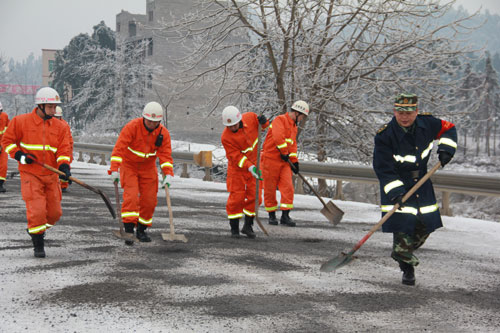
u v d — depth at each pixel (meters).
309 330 4.40
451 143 5.53
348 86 18.94
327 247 7.77
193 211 11.01
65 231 8.47
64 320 4.52
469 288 5.81
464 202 25.53
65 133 6.93
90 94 53.78
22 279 5.72
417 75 19.05
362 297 5.34
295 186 15.12
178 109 57.06
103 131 46.72
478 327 4.60
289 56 19.47
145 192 7.78
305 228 9.38
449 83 18.66
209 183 17.19
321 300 5.21
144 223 7.87
